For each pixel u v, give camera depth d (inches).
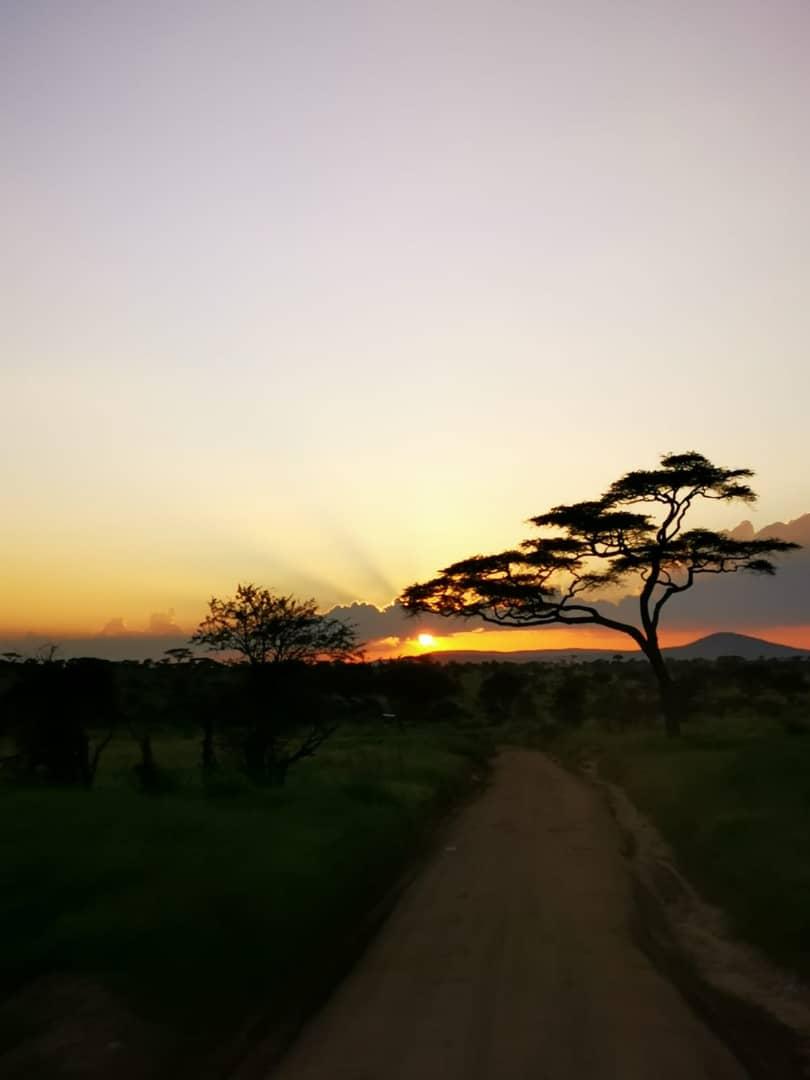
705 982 448.1
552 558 1900.8
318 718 1299.2
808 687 3641.7
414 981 434.0
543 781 1558.8
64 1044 316.5
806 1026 382.3
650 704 2696.9
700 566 1881.2
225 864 542.3
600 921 549.6
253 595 1267.2
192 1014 360.8
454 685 3253.0
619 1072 318.0
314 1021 380.5
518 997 403.2
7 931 398.6
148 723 1648.6
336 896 573.9
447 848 868.0
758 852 652.7
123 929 406.6
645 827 1005.8
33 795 806.5
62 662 1118.4
